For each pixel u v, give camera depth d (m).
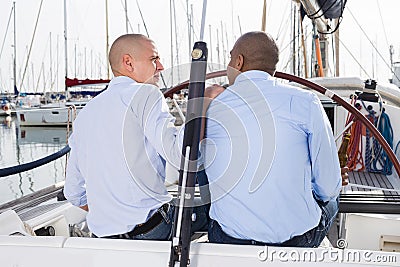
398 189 3.00
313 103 1.58
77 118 1.77
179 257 1.36
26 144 18.09
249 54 1.66
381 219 2.46
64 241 1.49
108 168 1.67
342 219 2.69
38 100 23.42
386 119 3.90
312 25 5.29
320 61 5.26
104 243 1.47
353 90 4.13
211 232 1.72
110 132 1.67
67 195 1.90
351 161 3.89
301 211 1.59
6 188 11.06
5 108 24.05
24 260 1.48
